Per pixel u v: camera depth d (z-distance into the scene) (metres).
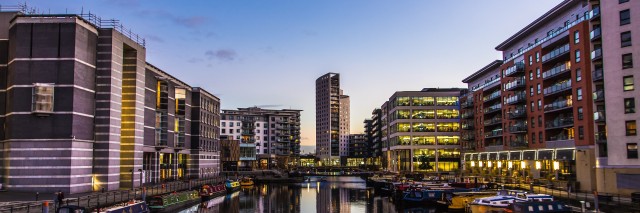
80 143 59.41
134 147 70.38
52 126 57.75
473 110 124.75
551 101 80.00
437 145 145.00
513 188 69.50
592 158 66.06
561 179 75.19
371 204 71.81
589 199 52.09
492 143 111.12
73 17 59.03
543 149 80.38
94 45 63.00
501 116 102.81
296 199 80.75
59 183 57.19
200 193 74.75
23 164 57.34
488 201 49.44
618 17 59.69
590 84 66.88
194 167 110.62
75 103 58.59
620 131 58.91
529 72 86.81
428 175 116.31
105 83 63.59
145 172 82.06
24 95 57.81
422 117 146.38
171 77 95.00
